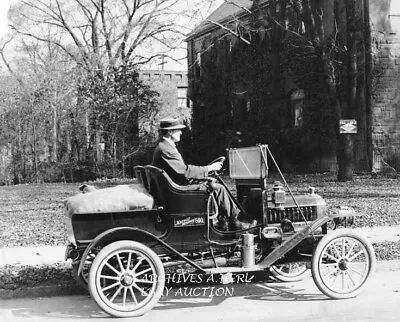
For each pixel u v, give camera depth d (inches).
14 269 302.0
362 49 962.7
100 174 1077.1
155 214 233.3
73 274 274.7
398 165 950.4
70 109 1091.9
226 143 1221.1
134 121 1114.1
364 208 547.5
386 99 962.1
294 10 1052.5
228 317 218.1
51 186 933.2
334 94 922.1
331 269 271.7
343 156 876.6
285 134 1088.8
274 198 249.9
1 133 1066.1
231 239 244.1
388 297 247.4
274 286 276.1
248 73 1205.1
